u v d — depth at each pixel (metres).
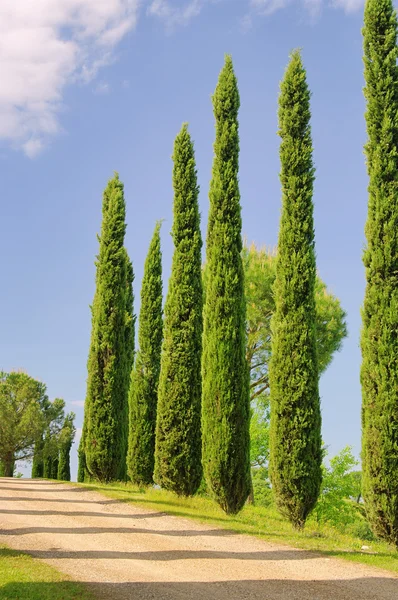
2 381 39.66
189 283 18.48
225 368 15.78
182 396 17.86
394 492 12.42
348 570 10.23
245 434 15.73
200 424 17.84
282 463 13.99
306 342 14.44
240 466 15.49
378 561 10.91
